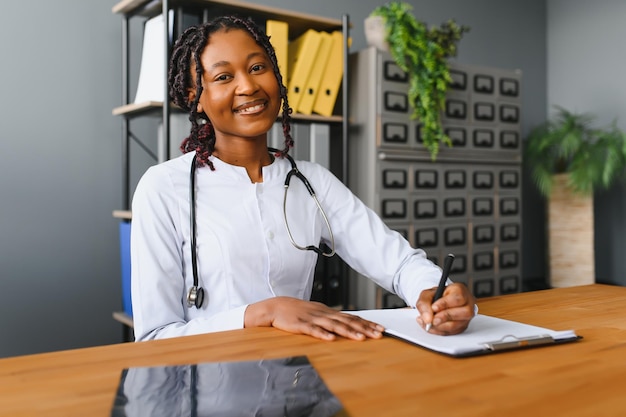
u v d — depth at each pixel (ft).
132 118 8.31
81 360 2.29
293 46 8.47
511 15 13.01
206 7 7.37
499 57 12.84
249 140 3.78
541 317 3.19
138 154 8.80
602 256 12.67
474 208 9.99
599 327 2.92
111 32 8.58
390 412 1.72
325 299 8.14
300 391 1.90
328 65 8.50
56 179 8.15
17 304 7.88
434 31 9.29
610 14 12.46
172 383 1.99
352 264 4.18
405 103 8.98
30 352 7.97
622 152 10.79
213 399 1.83
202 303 3.58
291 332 2.78
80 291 8.33
